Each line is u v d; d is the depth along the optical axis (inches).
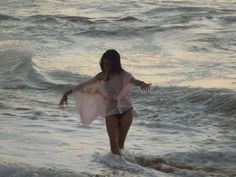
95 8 1711.4
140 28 1317.7
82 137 541.0
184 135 559.8
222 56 1016.2
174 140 539.5
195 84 788.6
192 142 531.5
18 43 1128.2
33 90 814.5
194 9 1633.9
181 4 1739.7
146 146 513.3
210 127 592.7
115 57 451.5
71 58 1016.2
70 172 414.9
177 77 849.5
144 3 1782.7
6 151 475.5
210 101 682.8
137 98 733.9
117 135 456.8
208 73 867.4
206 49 1087.0
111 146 459.8
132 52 1072.8
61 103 458.9
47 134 547.2
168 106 689.6
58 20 1457.9
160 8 1648.6
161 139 542.9
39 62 966.4
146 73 886.4
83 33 1261.1
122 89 451.5
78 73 898.1
